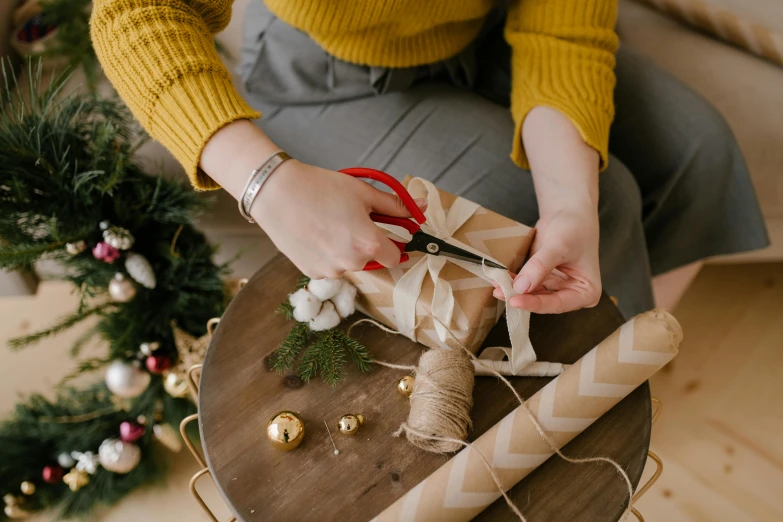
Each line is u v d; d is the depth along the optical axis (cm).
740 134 100
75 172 86
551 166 69
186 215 93
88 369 99
